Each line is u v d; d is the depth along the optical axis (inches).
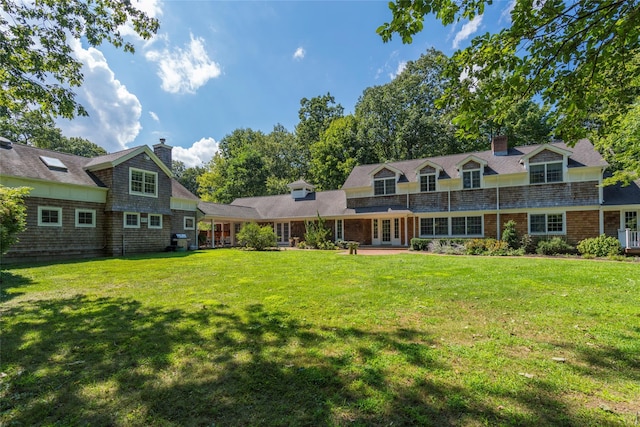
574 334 151.8
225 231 1099.3
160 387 105.0
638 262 432.1
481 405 92.9
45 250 527.5
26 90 245.6
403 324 168.1
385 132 1392.7
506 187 712.4
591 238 582.2
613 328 159.3
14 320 178.1
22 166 522.6
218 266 416.8
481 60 143.6
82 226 585.0
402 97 1380.4
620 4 115.4
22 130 980.6
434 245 682.8
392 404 93.8
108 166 622.2
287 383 106.7
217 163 1787.6
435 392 99.9
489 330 158.2
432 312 190.1
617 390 101.3
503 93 148.5
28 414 90.5
